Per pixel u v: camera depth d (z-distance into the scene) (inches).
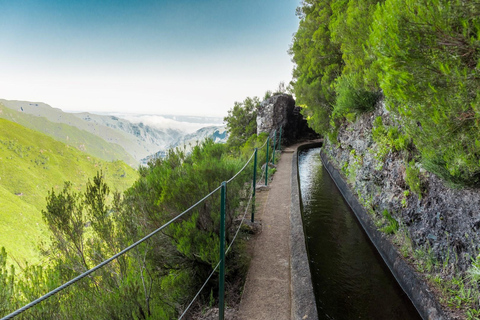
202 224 142.3
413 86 96.0
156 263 125.4
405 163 164.9
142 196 141.0
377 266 169.6
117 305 86.0
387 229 183.6
